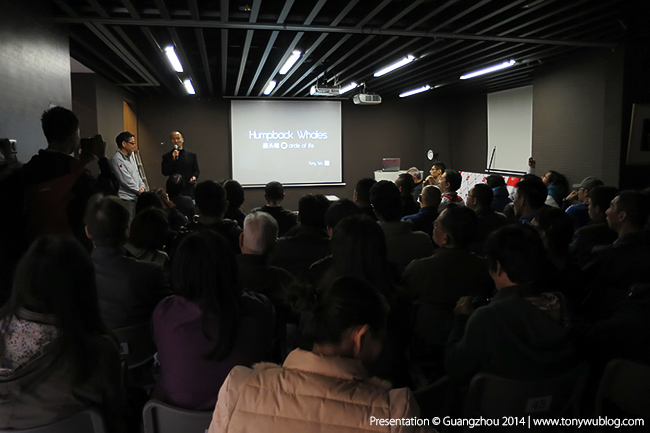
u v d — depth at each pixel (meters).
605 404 1.98
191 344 1.52
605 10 5.49
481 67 8.74
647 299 1.89
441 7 4.91
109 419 1.49
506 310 1.61
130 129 11.66
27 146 4.15
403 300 1.86
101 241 2.10
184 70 8.17
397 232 3.03
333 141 13.20
